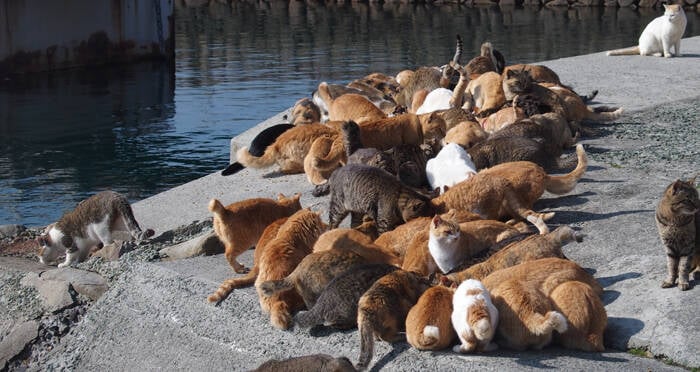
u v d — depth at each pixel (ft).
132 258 21.86
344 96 26.43
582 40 63.46
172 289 20.25
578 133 24.86
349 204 20.90
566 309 17.35
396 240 19.85
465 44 63.16
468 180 20.81
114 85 54.08
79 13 62.54
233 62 58.85
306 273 18.71
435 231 18.86
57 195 31.83
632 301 17.99
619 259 19.13
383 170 20.97
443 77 28.53
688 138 24.90
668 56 33.91
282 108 43.14
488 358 17.21
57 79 57.62
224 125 40.32
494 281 17.93
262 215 20.67
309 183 24.14
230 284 19.71
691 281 18.17
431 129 23.86
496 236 19.35
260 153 25.30
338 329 18.39
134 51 64.75
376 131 23.90
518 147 22.44
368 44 64.80
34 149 37.24
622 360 17.06
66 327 21.03
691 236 17.87
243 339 19.01
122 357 19.88
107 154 36.11
